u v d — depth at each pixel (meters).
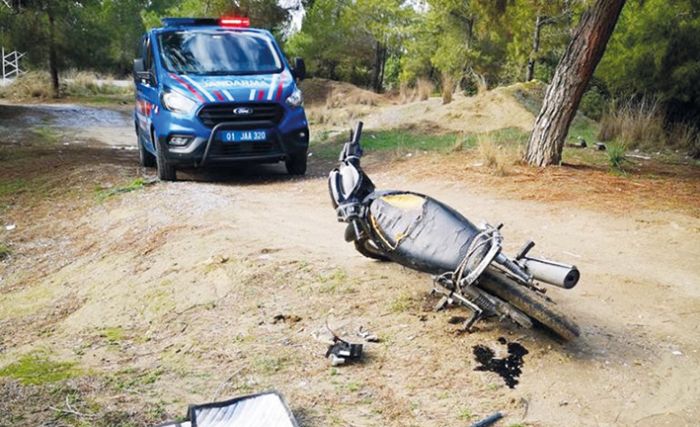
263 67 10.38
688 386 3.84
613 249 6.13
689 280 5.36
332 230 6.91
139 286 5.89
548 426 3.46
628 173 9.32
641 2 14.27
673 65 14.30
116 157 13.34
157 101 9.73
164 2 45.06
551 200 7.75
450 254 4.29
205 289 5.48
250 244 6.38
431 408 3.61
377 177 9.73
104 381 4.03
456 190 8.43
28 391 3.90
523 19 13.95
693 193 8.03
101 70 36.66
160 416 3.56
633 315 4.73
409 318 4.61
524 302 4.00
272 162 9.98
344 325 4.57
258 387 3.87
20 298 6.33
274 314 4.84
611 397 3.73
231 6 24.08
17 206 9.34
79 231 8.10
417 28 28.70
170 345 4.63
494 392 3.75
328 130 16.81
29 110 20.48
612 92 16.47
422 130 14.77
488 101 15.47
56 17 24.19
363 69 34.28
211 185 9.59
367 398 3.71
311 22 29.67
